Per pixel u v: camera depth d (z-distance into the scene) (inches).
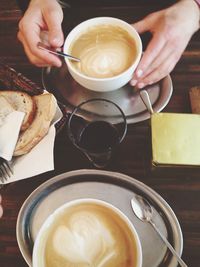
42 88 16.1
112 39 15.7
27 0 18.9
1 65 15.8
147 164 14.0
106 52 15.3
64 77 16.2
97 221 11.2
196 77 15.8
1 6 19.3
